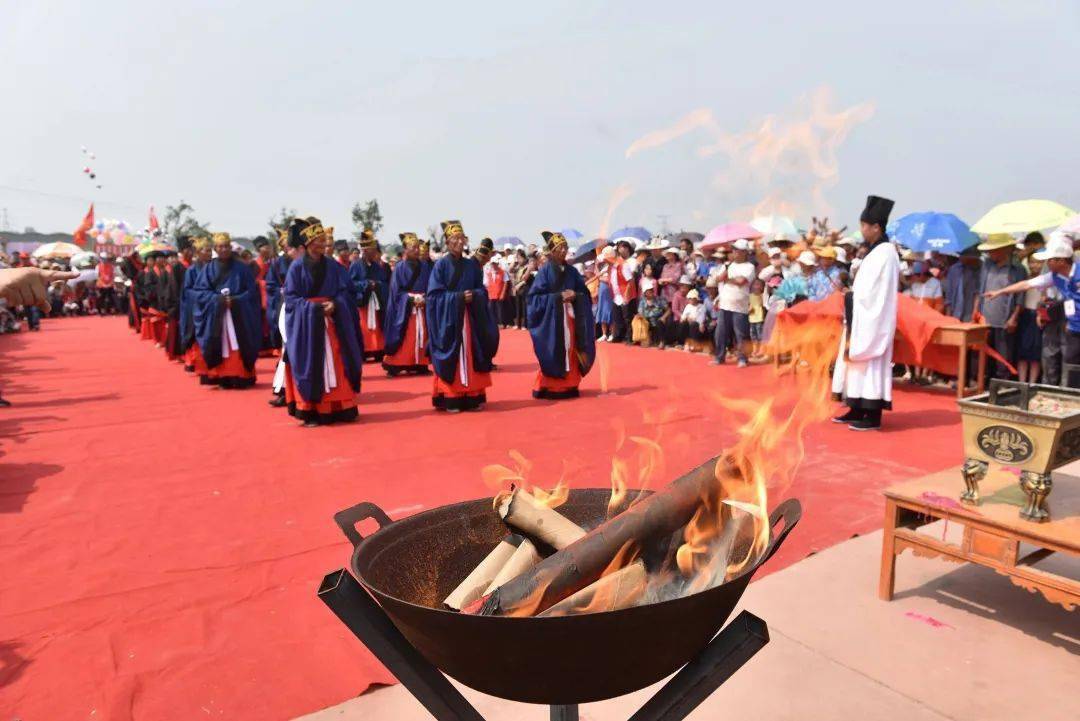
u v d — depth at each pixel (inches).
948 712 105.7
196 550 171.5
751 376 403.2
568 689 64.3
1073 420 118.3
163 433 294.0
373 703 111.0
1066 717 104.0
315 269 293.6
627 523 71.6
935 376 379.2
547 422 301.4
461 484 220.2
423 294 432.5
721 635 70.0
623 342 568.1
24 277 261.3
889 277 259.8
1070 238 279.4
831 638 125.9
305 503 204.7
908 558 158.7
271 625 135.7
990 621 131.2
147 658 124.6
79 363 510.6
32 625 136.4
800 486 207.3
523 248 708.0
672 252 519.8
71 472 238.8
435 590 83.2
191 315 401.7
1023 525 119.0
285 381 307.1
